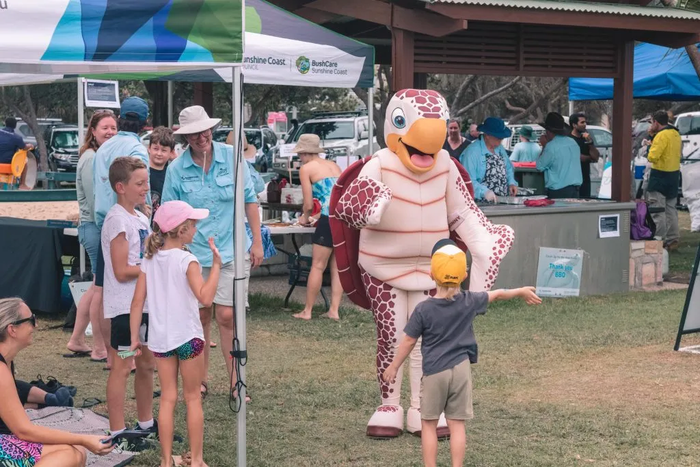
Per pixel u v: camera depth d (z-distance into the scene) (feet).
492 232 19.80
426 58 34.19
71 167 97.71
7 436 13.61
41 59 13.33
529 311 32.27
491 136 36.24
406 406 21.08
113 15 13.79
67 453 13.69
